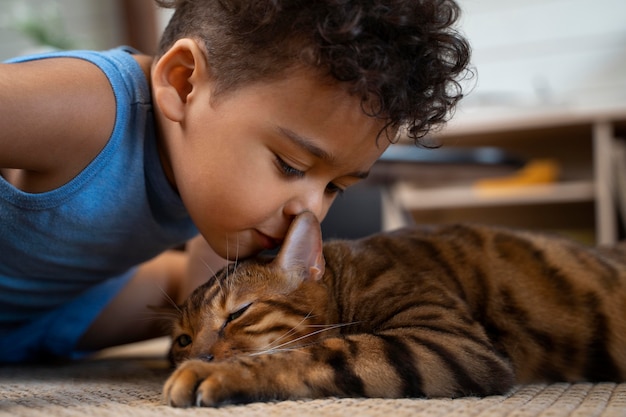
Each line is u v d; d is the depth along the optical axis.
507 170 3.76
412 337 1.56
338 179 1.78
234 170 1.67
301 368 1.41
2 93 1.61
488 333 1.93
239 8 1.64
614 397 1.48
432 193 5.34
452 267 2.01
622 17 5.16
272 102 1.59
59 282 2.19
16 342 2.45
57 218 1.90
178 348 2.01
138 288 2.66
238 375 1.35
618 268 2.13
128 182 1.94
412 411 1.21
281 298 1.87
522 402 1.38
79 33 5.34
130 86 1.88
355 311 1.89
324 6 1.53
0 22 4.89
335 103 1.56
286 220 1.80
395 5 1.55
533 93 5.36
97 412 1.23
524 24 5.35
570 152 5.36
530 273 2.04
